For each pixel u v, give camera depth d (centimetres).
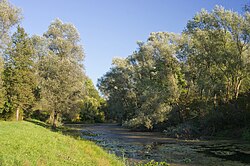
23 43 4159
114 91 7556
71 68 4444
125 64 6944
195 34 4272
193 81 5062
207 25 4166
